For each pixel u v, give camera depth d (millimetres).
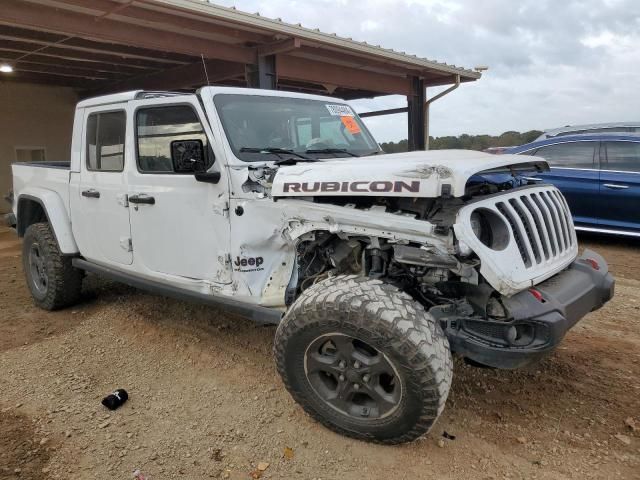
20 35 8734
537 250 2961
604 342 4246
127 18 7547
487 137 15734
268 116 3924
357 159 3496
